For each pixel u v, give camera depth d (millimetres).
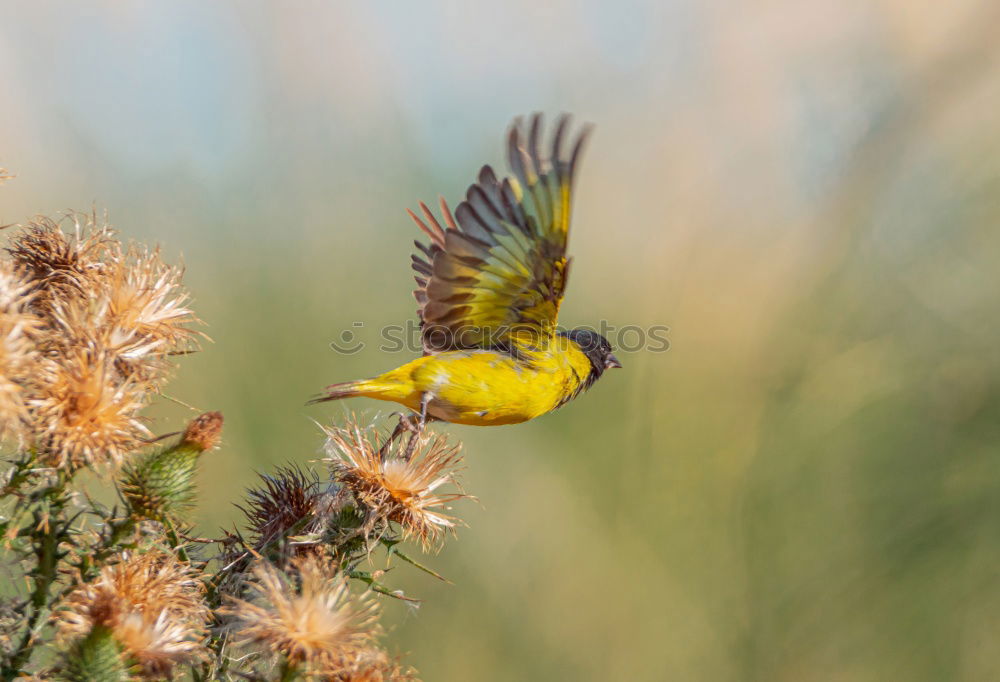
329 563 5430
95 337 4750
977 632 10703
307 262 12008
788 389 12008
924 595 10875
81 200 11617
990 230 11383
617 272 13352
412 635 10906
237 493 10133
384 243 12523
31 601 4375
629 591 11477
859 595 11133
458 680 10812
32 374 4312
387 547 5754
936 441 11117
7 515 4406
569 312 13031
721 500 11883
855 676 11016
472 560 11242
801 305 12383
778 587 11508
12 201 11109
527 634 11141
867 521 11328
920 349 11398
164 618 4488
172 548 4941
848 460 11508
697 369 12508
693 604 11578
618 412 12281
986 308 11109
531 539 11445
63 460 4258
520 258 7168
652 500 11867
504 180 6867
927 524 10977
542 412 8102
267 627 4617
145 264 5285
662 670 11258
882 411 11414
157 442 5066
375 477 5824
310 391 11141
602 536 11625
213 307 11281
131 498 4734
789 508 11609
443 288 7352
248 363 11008
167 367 5152
